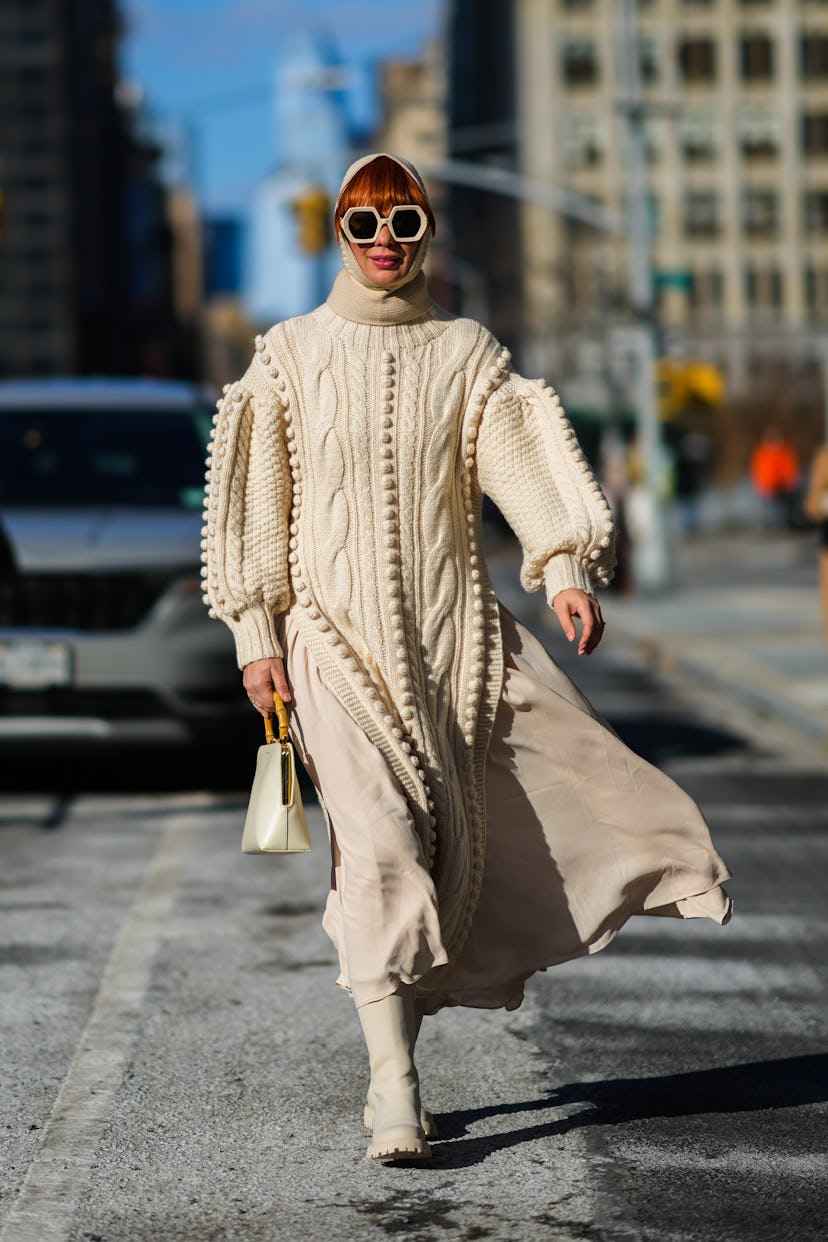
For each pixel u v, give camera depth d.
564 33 144.38
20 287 178.38
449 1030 8.55
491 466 6.73
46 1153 6.86
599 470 75.12
